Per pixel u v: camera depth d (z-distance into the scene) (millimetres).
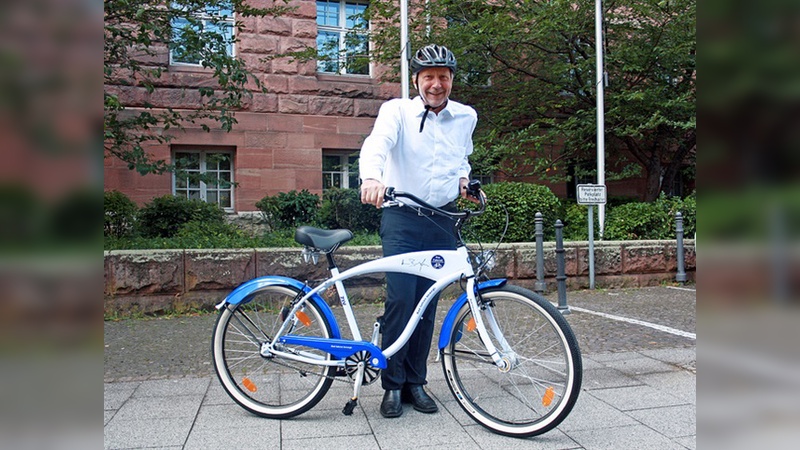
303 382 3312
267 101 10539
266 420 2922
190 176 8297
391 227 2982
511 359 2713
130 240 6594
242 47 10352
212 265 5684
